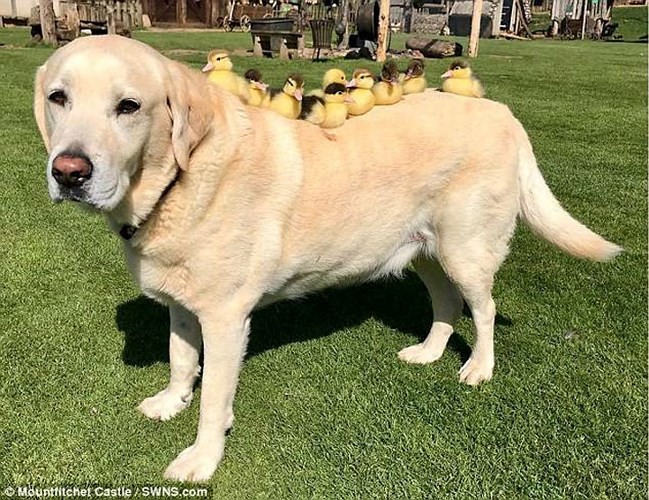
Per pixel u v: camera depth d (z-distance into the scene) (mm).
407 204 943
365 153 889
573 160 2352
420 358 1105
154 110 713
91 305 1230
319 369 1072
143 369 1057
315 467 861
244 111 814
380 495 818
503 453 891
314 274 925
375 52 5262
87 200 665
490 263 1000
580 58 6223
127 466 860
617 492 828
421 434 923
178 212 759
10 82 3482
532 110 3303
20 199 1735
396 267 1009
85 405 963
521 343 1155
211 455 853
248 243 809
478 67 5047
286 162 828
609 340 1166
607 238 1617
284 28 5332
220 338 833
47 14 5469
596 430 935
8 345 1089
